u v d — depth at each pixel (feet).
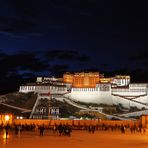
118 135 311.27
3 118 448.24
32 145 181.88
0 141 209.77
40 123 520.42
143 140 238.68
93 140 234.38
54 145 184.14
